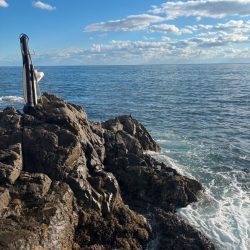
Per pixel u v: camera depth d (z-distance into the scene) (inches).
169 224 706.8
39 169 721.6
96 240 645.9
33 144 743.7
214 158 1140.5
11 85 3646.7
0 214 569.3
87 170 770.2
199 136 1424.7
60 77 5526.6
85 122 921.5
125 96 2701.8
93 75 6358.3
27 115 832.3
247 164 1108.5
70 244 611.2
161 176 826.2
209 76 5782.5
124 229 667.4
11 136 763.4
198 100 2492.6
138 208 757.3
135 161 884.6
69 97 2635.3
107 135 953.5
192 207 786.2
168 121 1700.3
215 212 776.3
